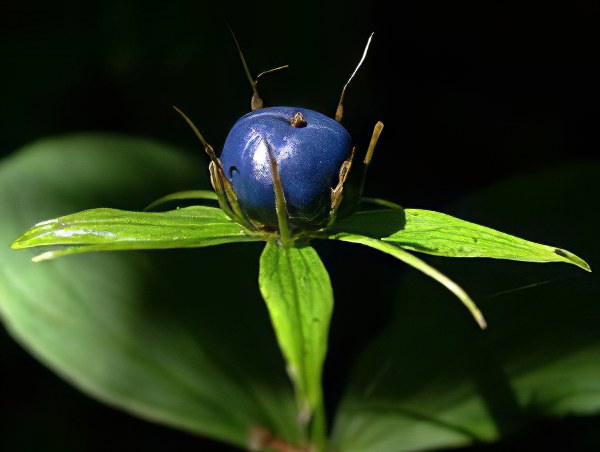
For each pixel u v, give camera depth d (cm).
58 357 18
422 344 18
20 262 18
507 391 17
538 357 17
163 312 18
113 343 18
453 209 19
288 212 14
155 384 18
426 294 18
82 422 22
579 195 19
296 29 24
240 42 23
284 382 18
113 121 25
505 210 19
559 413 17
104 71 24
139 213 14
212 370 18
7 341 23
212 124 24
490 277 18
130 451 22
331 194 14
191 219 14
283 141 14
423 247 14
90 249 14
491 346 17
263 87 24
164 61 23
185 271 19
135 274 18
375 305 22
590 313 17
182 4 23
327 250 23
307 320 13
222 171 14
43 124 24
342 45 24
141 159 20
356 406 18
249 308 19
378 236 14
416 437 17
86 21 24
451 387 17
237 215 14
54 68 24
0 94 24
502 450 19
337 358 21
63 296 18
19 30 25
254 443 18
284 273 13
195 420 18
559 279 17
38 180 19
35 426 22
